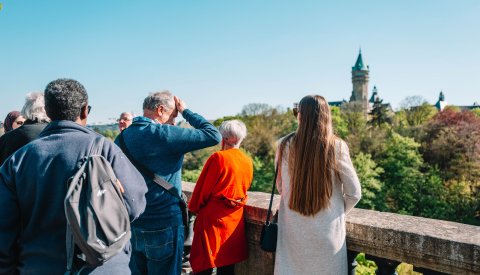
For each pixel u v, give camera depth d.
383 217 2.51
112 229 1.65
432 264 2.09
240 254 2.96
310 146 2.23
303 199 2.24
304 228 2.27
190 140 2.63
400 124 67.50
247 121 80.12
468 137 48.09
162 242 2.69
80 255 1.69
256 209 2.98
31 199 1.73
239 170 2.91
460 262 1.97
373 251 2.33
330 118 2.30
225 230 2.87
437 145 49.50
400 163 44.94
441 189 41.72
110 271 1.79
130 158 2.65
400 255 2.21
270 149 59.50
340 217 2.28
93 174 1.68
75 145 1.79
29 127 2.89
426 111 72.12
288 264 2.34
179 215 2.80
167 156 2.69
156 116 2.86
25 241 1.75
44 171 1.73
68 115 1.87
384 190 43.66
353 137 54.16
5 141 2.91
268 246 2.44
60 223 1.73
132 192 1.88
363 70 139.25
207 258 2.83
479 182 43.28
